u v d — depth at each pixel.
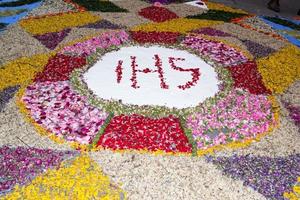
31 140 8.47
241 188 7.56
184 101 10.19
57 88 10.32
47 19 15.01
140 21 15.34
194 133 8.92
